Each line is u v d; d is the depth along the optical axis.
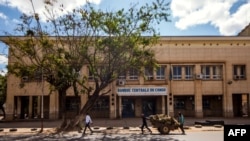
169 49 38.94
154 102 40.72
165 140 18.73
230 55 39.28
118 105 38.56
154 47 38.75
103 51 26.33
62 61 25.36
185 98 40.78
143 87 38.03
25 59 34.41
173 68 39.19
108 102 40.00
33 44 26.80
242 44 39.50
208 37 39.03
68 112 39.62
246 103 42.81
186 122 32.31
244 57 39.31
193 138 19.72
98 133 23.56
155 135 21.92
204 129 25.83
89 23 25.86
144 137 20.62
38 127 28.89
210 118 37.56
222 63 39.19
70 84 27.19
